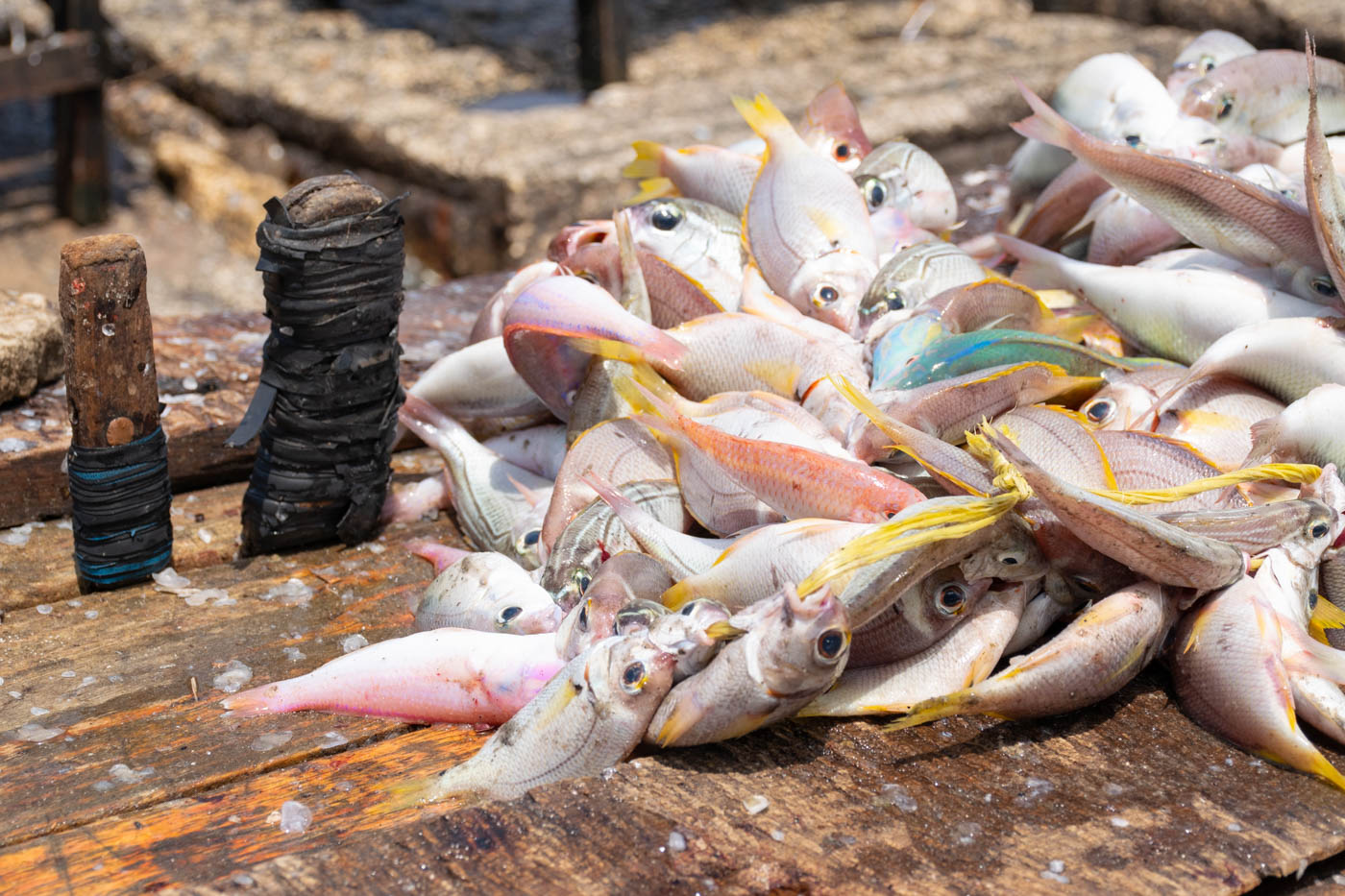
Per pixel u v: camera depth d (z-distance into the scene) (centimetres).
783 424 306
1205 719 273
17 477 359
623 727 254
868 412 284
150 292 985
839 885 225
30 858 239
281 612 329
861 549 245
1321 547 288
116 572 335
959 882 226
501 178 884
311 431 339
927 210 419
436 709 282
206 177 1115
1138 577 279
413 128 970
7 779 261
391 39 1262
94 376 314
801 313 370
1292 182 402
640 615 265
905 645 274
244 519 354
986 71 1075
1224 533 281
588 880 224
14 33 1027
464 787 259
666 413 299
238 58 1179
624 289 353
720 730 253
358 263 321
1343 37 956
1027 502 280
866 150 427
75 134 1051
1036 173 458
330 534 361
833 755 262
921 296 351
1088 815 246
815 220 371
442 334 473
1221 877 229
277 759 270
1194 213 348
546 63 1245
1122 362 341
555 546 313
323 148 1033
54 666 302
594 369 345
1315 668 266
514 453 376
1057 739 269
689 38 1274
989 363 320
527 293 329
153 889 230
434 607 307
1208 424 329
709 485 306
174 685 296
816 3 1382
